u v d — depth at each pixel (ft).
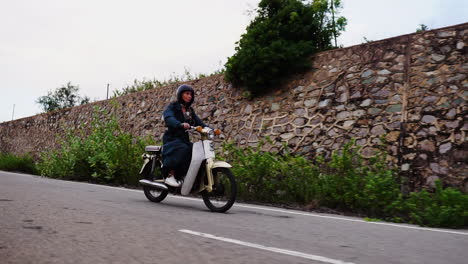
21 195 20.44
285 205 25.09
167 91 53.72
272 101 39.14
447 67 29.68
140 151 38.17
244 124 40.47
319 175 26.11
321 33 40.34
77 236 11.08
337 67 35.99
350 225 17.02
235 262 9.06
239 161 29.68
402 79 31.42
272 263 9.20
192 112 22.34
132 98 59.57
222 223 15.33
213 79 46.78
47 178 42.45
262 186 27.32
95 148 40.63
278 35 39.93
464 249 12.49
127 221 14.14
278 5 41.27
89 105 69.77
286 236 13.17
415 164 27.76
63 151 45.03
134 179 36.50
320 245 11.90
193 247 10.42
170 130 21.48
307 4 40.65
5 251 9.13
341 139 32.58
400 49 32.76
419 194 21.57
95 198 21.74
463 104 27.66
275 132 37.35
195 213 18.07
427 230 16.83
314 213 21.65
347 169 24.68
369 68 33.73
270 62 37.96
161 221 14.71
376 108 31.68
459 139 26.73
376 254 11.00
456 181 25.68
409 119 29.48
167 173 21.67
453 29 30.71
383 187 22.00
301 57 38.29
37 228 11.94
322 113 34.86
